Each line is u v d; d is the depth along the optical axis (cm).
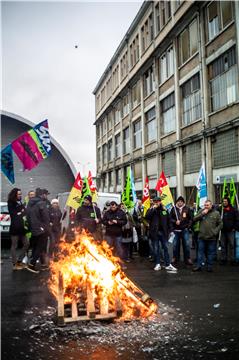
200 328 491
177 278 849
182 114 2459
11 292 703
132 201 1311
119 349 421
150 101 3075
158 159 2834
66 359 394
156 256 982
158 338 455
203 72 2117
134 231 1246
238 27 1769
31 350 419
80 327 497
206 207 949
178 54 2500
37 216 935
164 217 988
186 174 2380
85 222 1054
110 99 4466
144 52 3133
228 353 407
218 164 1995
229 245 1095
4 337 461
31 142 793
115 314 523
